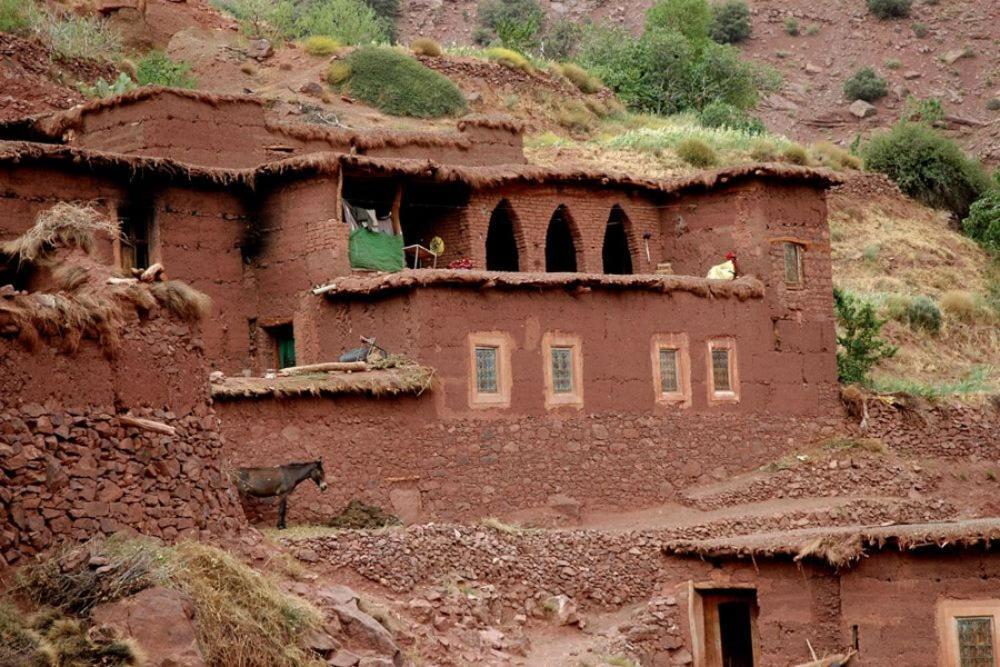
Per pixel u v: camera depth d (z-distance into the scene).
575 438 33.03
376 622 22.88
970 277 55.66
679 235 38.59
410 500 30.27
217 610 19.75
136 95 35.47
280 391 28.95
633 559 30.19
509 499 31.77
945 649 27.59
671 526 31.72
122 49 56.00
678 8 79.00
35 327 19.34
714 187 37.94
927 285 53.91
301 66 59.28
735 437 35.81
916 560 27.83
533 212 37.16
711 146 59.09
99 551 19.30
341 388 29.64
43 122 36.88
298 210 33.94
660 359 34.84
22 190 31.31
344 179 34.62
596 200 37.94
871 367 45.41
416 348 31.36
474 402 31.70
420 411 30.84
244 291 34.28
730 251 37.66
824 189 38.84
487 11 93.50
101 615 18.53
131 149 35.56
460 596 27.00
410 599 26.36
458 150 40.25
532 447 32.34
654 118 69.12
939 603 27.69
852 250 54.66
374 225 34.47
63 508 19.34
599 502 33.12
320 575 25.92
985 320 51.47
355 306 32.75
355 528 28.64
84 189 32.12
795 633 28.33
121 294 20.80
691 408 35.12
